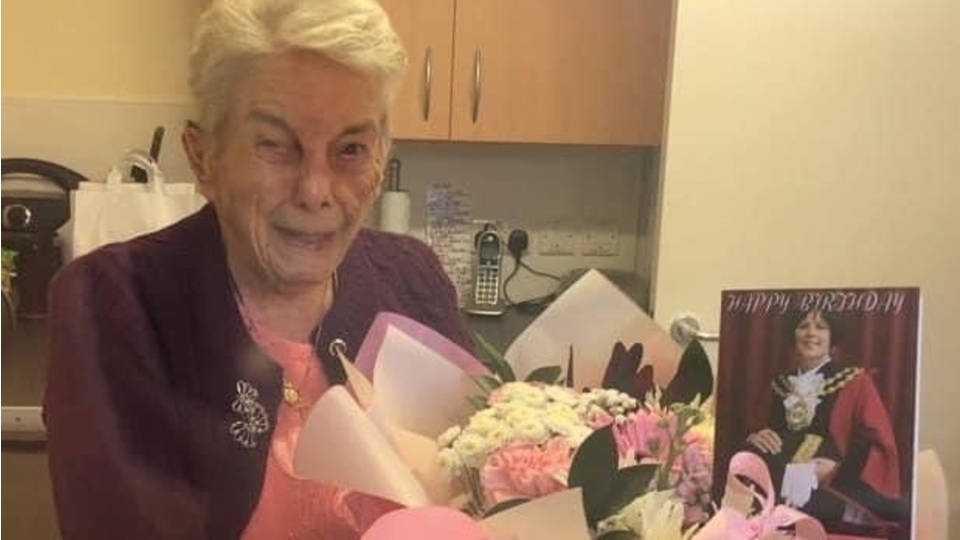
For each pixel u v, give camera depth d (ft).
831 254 7.85
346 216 2.92
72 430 2.82
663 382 3.17
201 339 3.04
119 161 9.11
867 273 7.86
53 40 9.25
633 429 2.67
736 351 2.44
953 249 7.84
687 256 7.85
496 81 8.95
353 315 3.42
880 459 2.28
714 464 2.47
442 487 2.70
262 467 2.83
